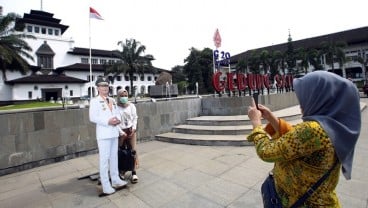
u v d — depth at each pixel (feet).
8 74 125.90
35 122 17.87
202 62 156.56
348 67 156.35
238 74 33.65
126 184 13.14
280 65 153.99
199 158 17.84
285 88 48.14
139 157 19.02
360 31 161.79
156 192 12.35
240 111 30.68
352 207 9.93
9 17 88.79
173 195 11.92
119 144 14.11
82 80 142.72
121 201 11.55
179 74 201.57
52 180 14.99
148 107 25.21
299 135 3.83
